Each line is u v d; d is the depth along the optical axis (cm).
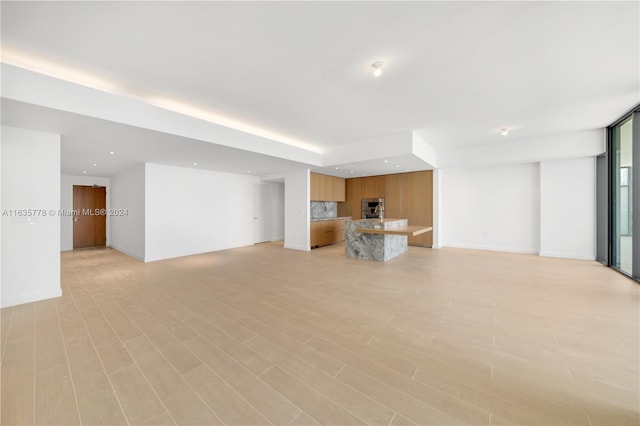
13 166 309
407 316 275
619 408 148
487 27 211
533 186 645
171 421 141
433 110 397
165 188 604
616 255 484
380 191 835
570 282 395
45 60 254
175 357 201
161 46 234
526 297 331
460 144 618
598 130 502
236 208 775
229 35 219
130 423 140
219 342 224
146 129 334
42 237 328
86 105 283
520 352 206
